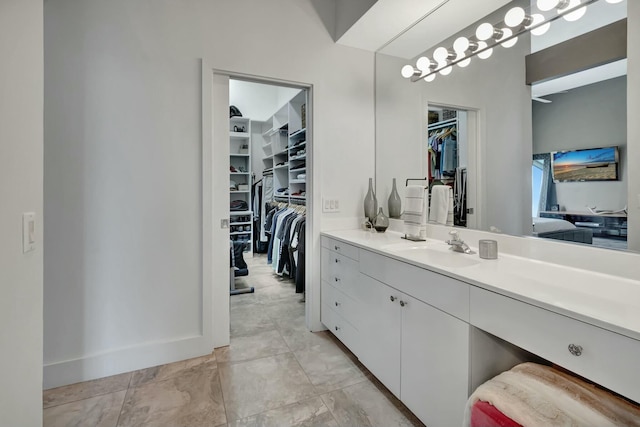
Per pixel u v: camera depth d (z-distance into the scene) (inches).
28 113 32.2
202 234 81.8
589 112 50.4
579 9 51.9
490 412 37.1
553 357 35.9
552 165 55.9
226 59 82.5
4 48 27.9
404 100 92.0
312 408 62.4
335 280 87.6
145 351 76.7
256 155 222.2
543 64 57.4
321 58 94.6
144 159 75.7
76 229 70.8
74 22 69.1
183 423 58.2
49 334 69.2
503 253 64.6
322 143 95.9
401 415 60.5
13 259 29.5
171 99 77.5
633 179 45.7
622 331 30.0
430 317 53.0
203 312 82.4
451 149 77.6
